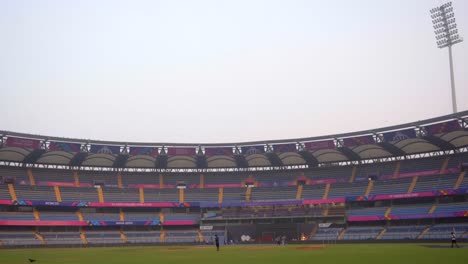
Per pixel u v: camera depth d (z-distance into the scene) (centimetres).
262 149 10306
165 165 11375
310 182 11069
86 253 5881
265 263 3559
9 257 5031
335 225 9875
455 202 9075
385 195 9656
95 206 10225
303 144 10012
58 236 9450
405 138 8838
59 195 10194
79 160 10700
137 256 4931
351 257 4128
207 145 10475
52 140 9394
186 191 11150
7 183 10081
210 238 10012
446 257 3759
